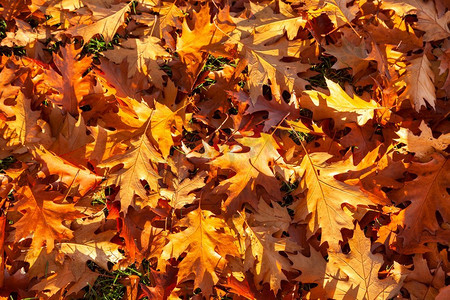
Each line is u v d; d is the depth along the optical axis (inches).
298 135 58.8
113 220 57.9
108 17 59.6
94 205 58.6
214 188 56.1
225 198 57.9
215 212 57.7
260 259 56.4
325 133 59.0
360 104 57.4
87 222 57.2
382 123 58.7
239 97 58.6
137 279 57.3
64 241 56.7
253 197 56.7
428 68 58.3
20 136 57.1
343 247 58.0
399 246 57.1
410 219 56.7
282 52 59.0
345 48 59.0
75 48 60.9
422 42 59.3
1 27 61.0
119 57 59.0
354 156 58.5
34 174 57.8
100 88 58.4
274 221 57.4
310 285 58.4
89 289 57.9
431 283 55.9
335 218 55.9
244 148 57.6
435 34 59.5
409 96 58.0
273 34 59.1
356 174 57.1
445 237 56.7
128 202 56.0
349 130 59.6
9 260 56.6
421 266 56.1
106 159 55.7
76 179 56.7
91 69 60.9
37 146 57.3
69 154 56.9
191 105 59.5
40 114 58.2
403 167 56.8
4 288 55.9
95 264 58.8
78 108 58.4
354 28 60.0
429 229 56.7
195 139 60.3
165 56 60.0
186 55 59.4
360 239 55.3
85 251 56.7
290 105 58.6
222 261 55.8
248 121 59.2
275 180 56.8
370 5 60.0
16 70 58.1
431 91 58.1
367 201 55.4
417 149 56.6
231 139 59.0
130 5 61.2
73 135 56.9
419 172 56.6
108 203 57.7
